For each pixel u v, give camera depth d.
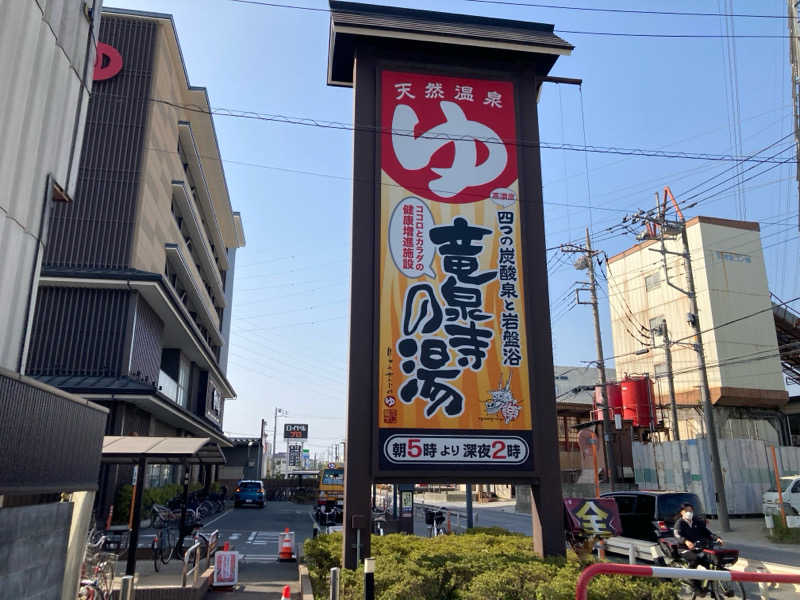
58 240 26.05
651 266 42.50
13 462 4.75
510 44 11.73
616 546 15.30
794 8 18.30
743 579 5.30
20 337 6.40
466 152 11.43
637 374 37.78
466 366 10.43
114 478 22.75
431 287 10.66
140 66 29.45
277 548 19.14
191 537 19.39
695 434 37.78
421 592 7.49
